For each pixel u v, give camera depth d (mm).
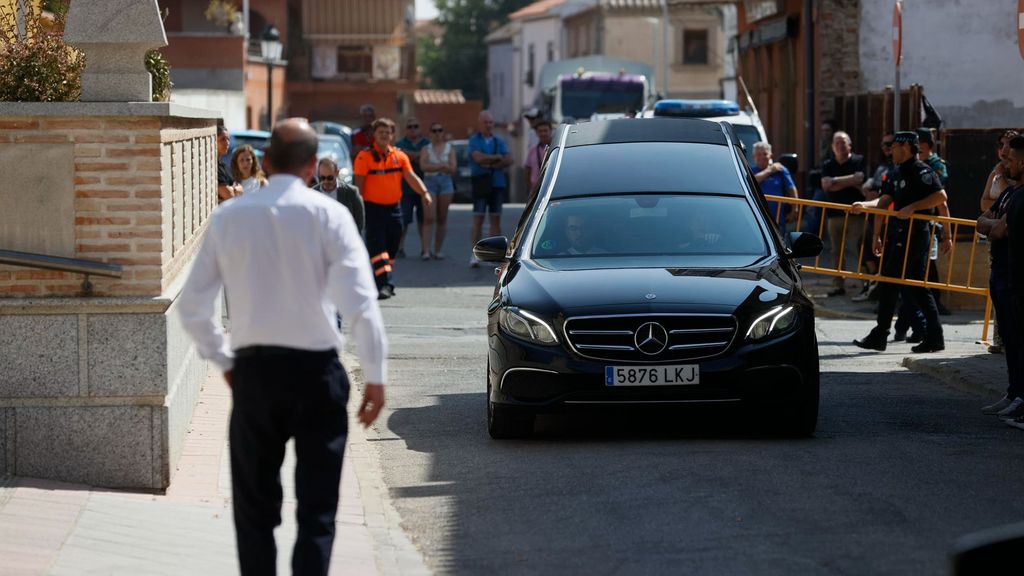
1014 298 18594
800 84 55688
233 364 9945
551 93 71250
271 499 10117
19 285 14500
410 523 14000
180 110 15172
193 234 18594
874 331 26500
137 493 14469
